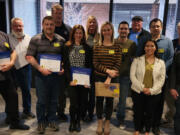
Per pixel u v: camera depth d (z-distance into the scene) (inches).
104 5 159.9
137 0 155.5
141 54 84.3
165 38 85.6
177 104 84.1
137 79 79.9
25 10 175.0
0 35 80.3
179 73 83.0
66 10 168.1
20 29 94.4
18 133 87.0
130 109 123.0
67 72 84.0
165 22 147.8
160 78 77.6
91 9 163.9
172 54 85.3
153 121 89.5
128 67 91.2
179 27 90.7
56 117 93.4
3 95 86.0
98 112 87.7
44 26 78.7
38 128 88.0
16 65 96.2
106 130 86.8
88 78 82.0
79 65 82.5
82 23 169.8
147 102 79.9
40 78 82.1
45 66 80.4
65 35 98.5
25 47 97.1
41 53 80.4
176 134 85.5
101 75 82.9
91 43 93.7
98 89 83.0
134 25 110.7
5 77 81.3
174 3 144.9
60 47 82.6
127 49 90.2
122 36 90.7
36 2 173.3
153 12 155.3
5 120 98.5
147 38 94.2
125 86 92.4
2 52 77.7
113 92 81.8
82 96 86.7
